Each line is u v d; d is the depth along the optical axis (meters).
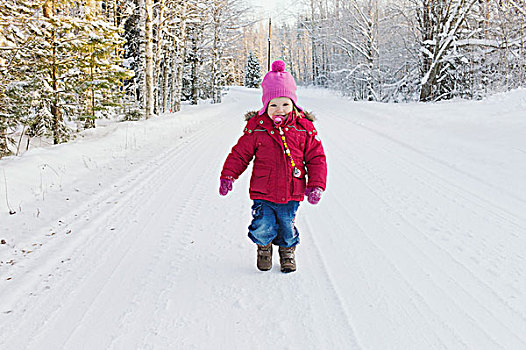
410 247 3.35
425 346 2.07
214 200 4.89
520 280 2.76
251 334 2.18
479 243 3.40
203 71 35.69
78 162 6.87
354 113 13.71
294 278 2.82
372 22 26.84
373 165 6.35
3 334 2.24
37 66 8.93
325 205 4.52
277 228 2.82
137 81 24.03
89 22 9.28
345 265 3.02
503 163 5.67
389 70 28.72
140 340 2.15
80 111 10.84
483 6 21.58
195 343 2.11
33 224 4.11
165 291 2.67
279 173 2.68
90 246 3.51
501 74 19.39
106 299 2.59
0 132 8.30
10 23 7.87
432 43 21.08
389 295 2.58
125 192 5.30
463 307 2.44
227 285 2.73
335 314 2.36
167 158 7.72
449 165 6.11
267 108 2.76
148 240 3.62
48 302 2.58
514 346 2.06
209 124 13.92
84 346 2.11
